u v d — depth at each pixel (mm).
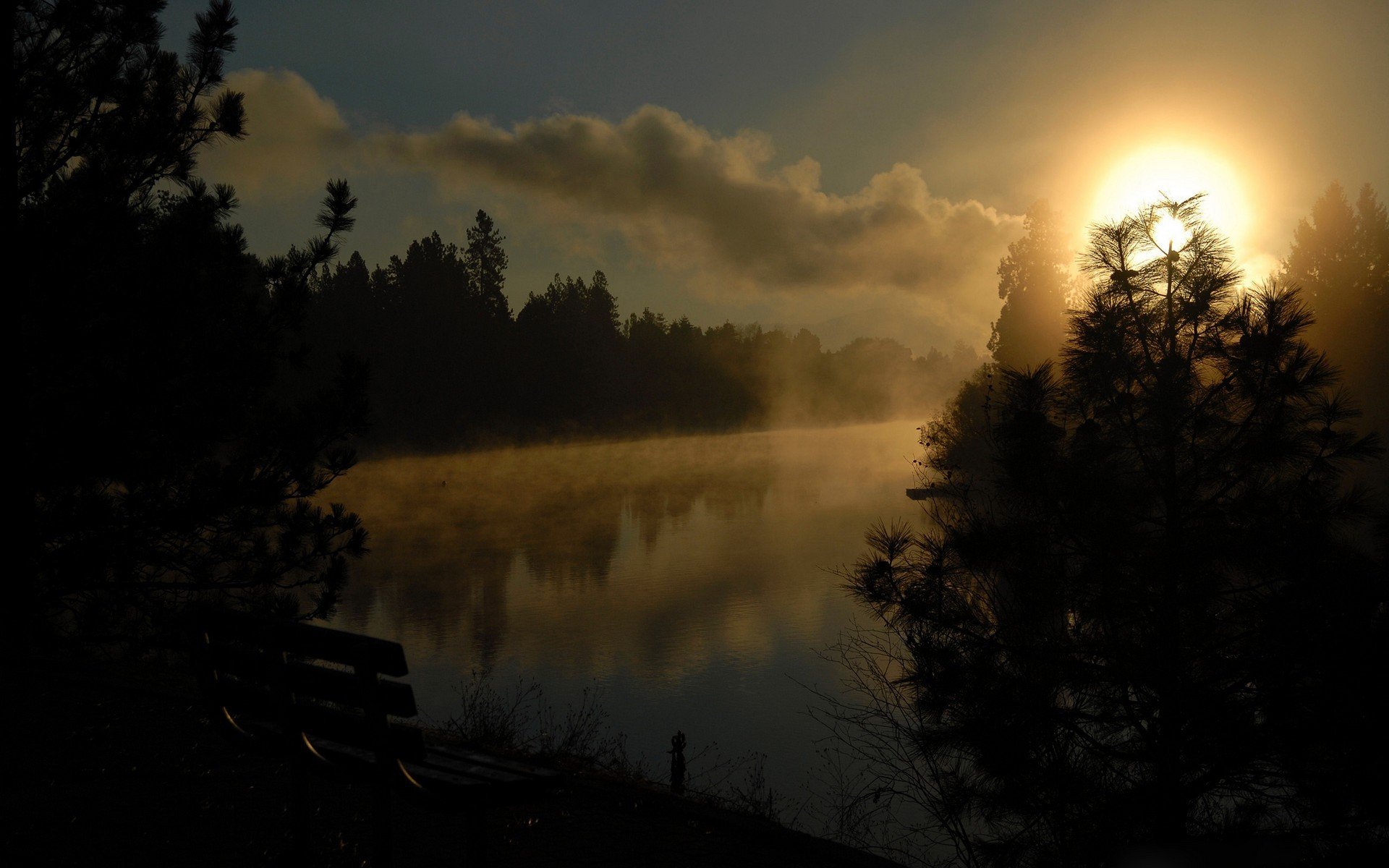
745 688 23906
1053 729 5488
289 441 9289
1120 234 6125
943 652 5691
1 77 7797
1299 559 5086
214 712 4523
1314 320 5605
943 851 6543
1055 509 5605
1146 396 5867
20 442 7828
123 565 8797
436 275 145625
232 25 9359
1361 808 4684
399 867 4234
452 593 42625
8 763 5305
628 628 33344
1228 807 5219
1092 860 5141
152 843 4285
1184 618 5484
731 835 5008
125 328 8508
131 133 8797
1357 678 4711
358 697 3615
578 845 4719
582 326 173500
